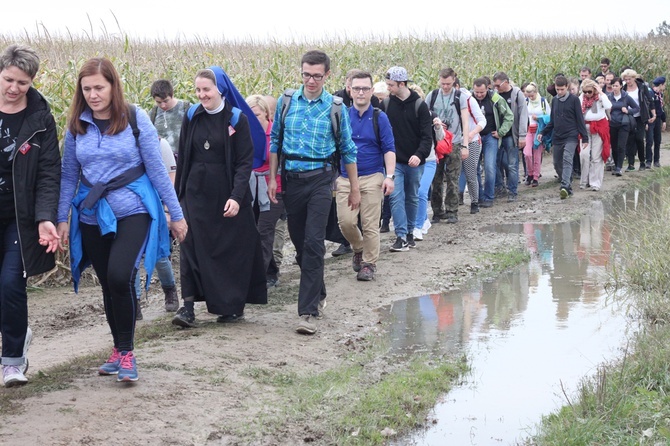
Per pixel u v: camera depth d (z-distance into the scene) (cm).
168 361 561
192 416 474
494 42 3045
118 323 501
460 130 1182
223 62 1850
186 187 657
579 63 2403
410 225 1023
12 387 500
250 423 476
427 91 1838
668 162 1905
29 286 873
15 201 466
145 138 497
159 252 509
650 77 2625
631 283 816
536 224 1202
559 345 647
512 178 1424
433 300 795
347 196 839
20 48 461
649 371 534
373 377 579
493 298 800
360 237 864
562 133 1438
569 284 848
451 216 1216
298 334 664
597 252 998
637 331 668
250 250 667
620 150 1672
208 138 644
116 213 491
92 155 489
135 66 1530
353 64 2359
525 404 530
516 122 1401
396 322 721
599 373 535
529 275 895
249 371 558
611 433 456
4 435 425
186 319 661
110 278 485
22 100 471
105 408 470
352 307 766
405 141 982
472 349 643
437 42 2870
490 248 1020
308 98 677
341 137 678
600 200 1412
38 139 471
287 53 2300
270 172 697
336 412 506
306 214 682
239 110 648
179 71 1609
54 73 1070
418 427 496
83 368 549
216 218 654
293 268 963
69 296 843
